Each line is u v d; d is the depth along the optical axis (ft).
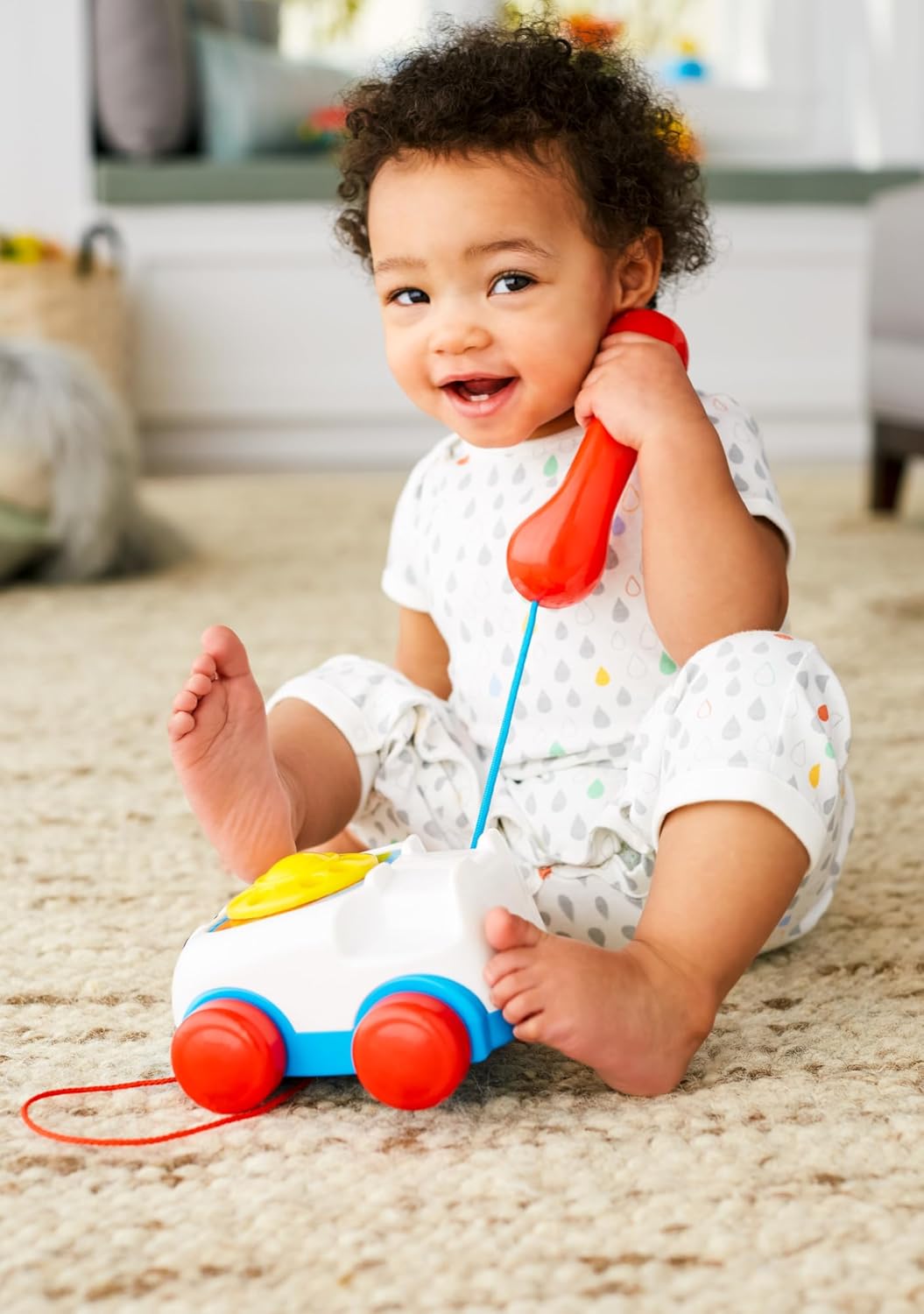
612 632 2.81
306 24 13.19
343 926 2.19
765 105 13.65
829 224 12.19
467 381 2.72
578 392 2.72
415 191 2.63
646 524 2.59
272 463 12.24
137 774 4.24
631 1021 2.17
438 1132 2.15
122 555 7.46
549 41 2.91
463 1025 2.11
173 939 2.99
